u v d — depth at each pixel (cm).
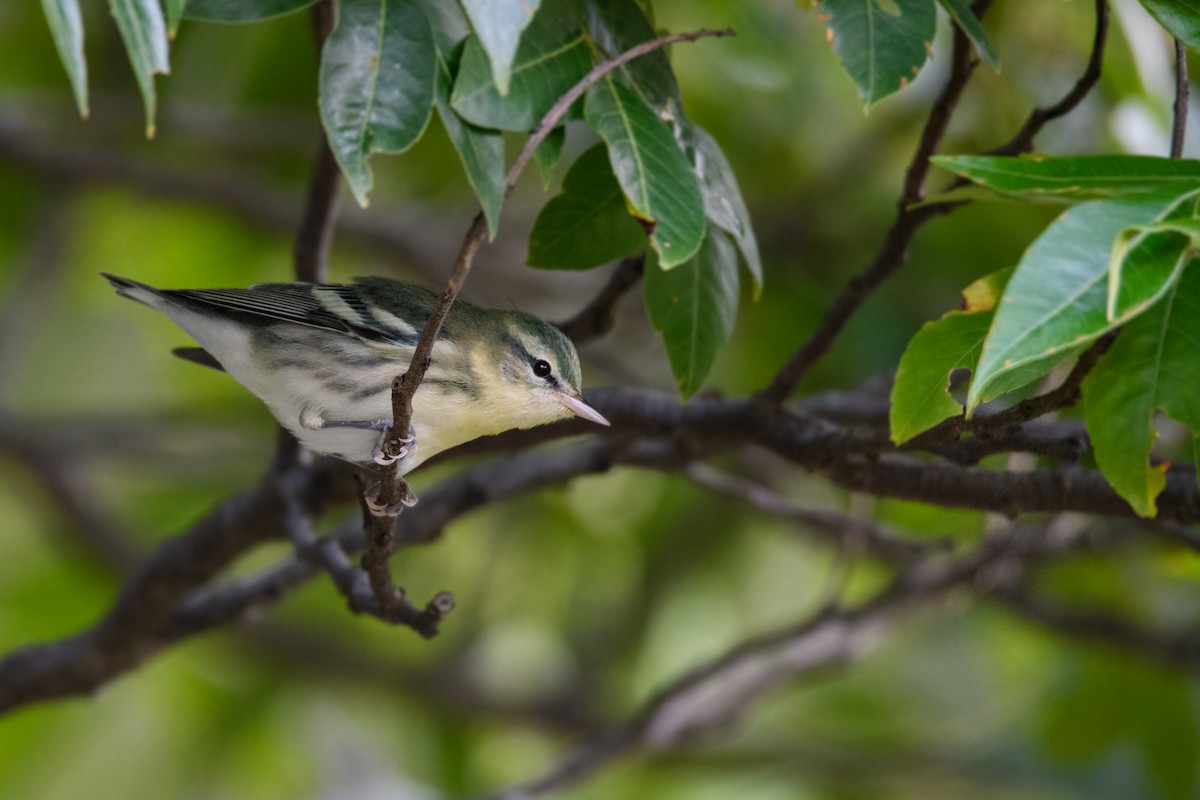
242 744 1451
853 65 538
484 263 1443
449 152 1386
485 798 1087
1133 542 1102
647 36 618
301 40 1377
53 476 1388
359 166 535
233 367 789
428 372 781
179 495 1515
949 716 1486
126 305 1609
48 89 1451
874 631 1156
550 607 1488
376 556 657
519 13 474
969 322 538
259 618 974
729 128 1278
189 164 1577
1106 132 1070
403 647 1514
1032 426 757
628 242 678
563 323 845
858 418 955
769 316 1283
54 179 1406
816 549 1472
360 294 800
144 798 1429
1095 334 412
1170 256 418
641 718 1104
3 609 1410
